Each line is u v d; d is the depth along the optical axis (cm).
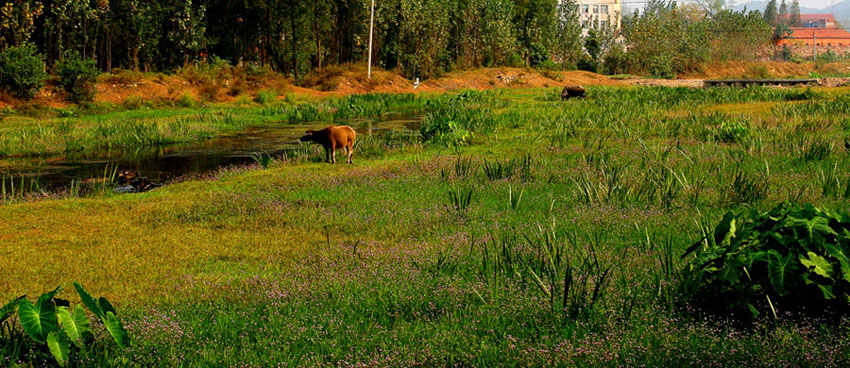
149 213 1005
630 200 988
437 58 5200
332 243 820
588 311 527
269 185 1229
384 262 710
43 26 3319
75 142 1947
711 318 514
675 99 2986
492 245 759
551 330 502
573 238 757
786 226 520
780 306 519
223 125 2486
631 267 650
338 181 1249
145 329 517
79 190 1296
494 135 1941
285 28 4194
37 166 1622
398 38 5106
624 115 2316
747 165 1233
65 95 2845
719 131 1650
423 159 1505
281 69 4456
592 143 1611
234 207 1034
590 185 1031
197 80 3447
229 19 4097
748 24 8612
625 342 463
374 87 4306
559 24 7194
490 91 4284
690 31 7731
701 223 793
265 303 591
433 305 564
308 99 3666
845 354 432
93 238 859
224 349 480
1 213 1009
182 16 3688
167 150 1912
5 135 2025
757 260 504
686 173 1173
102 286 662
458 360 450
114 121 2472
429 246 773
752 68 7762
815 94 3020
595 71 7519
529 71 5581
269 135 2264
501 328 506
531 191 1091
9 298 629
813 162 1229
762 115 2173
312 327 517
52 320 449
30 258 763
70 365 451
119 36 3650
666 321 503
